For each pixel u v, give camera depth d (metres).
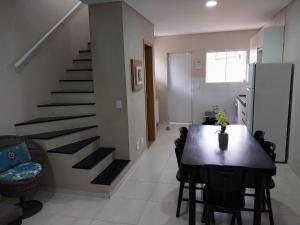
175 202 2.90
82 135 3.58
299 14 3.36
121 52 3.48
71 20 4.67
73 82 4.21
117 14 3.40
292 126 3.72
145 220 2.58
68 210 2.81
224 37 6.28
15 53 3.33
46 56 3.97
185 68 6.73
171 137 5.68
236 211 2.05
